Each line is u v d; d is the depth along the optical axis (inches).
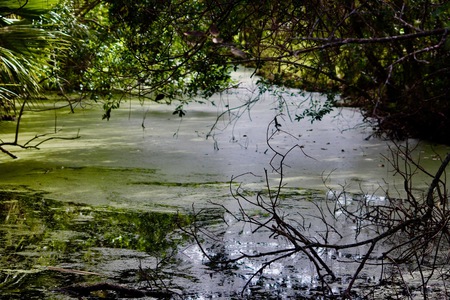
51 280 160.9
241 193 233.5
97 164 272.2
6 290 154.6
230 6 201.3
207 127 356.5
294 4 199.6
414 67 286.0
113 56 297.6
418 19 238.7
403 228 172.7
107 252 179.8
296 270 169.6
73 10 349.7
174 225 201.5
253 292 156.6
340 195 229.3
